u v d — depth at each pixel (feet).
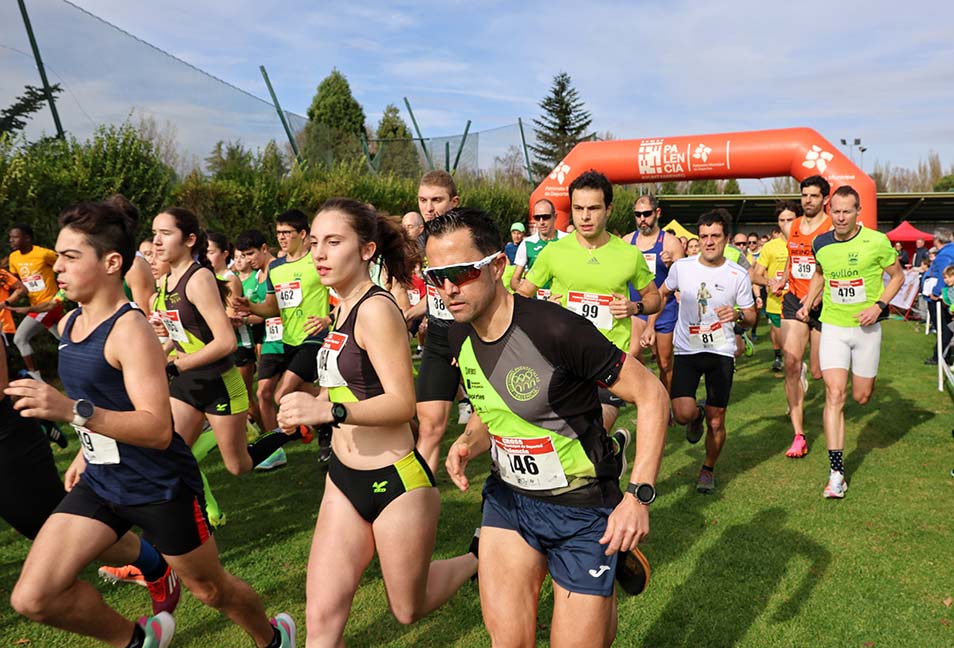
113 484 8.27
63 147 30.45
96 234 8.06
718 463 19.27
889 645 10.18
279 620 9.80
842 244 16.96
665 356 23.41
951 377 25.79
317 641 7.72
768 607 11.28
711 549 13.48
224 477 18.44
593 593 7.26
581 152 43.70
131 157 32.27
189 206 35.29
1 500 9.75
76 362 8.21
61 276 8.07
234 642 10.51
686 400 17.19
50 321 28.91
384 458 8.27
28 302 30.30
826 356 17.15
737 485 17.38
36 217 29.66
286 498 16.83
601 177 13.88
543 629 10.87
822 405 26.00
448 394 14.65
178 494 8.48
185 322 13.61
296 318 19.06
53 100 30.09
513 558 7.70
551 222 22.86
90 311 8.32
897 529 14.34
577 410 7.34
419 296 19.61
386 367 8.09
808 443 21.12
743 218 108.37
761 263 32.53
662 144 41.75
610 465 7.62
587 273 14.26
